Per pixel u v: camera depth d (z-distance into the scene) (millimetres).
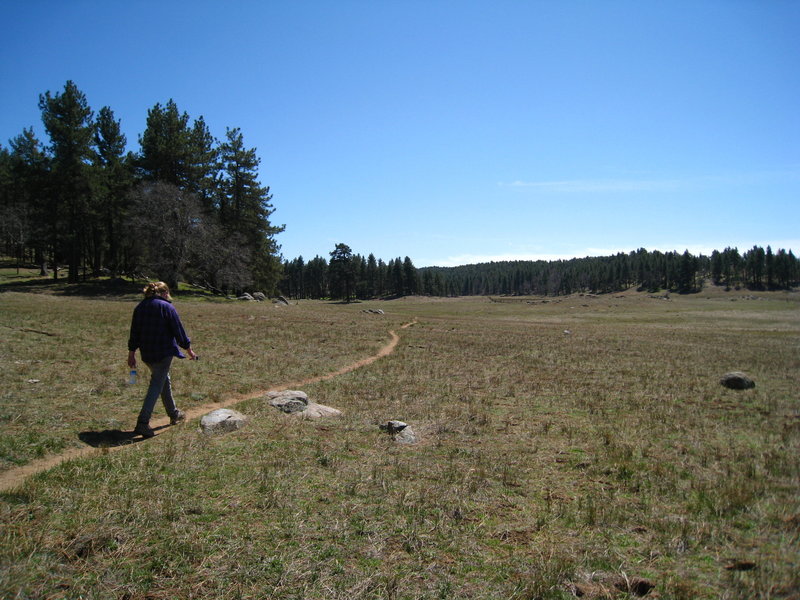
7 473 5492
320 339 21812
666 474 6453
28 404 8117
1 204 74750
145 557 3926
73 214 56312
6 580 3410
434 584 3768
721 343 29078
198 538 4238
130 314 25172
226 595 3506
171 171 56000
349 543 4305
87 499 4848
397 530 4586
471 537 4547
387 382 12867
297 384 12188
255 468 6012
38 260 80438
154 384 7375
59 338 15398
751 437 8523
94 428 7309
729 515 5207
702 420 9688
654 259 197750
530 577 3902
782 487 6039
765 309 86562
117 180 57406
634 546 4520
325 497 5258
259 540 4266
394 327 32750
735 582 3869
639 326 48062
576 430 8664
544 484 6039
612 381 14297
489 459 6879
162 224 51000
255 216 64125
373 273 170250
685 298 147125
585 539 4621
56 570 3666
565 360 19141
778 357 21938
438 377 14008
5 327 16672
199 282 66938
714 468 6793
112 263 63562
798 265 172625
